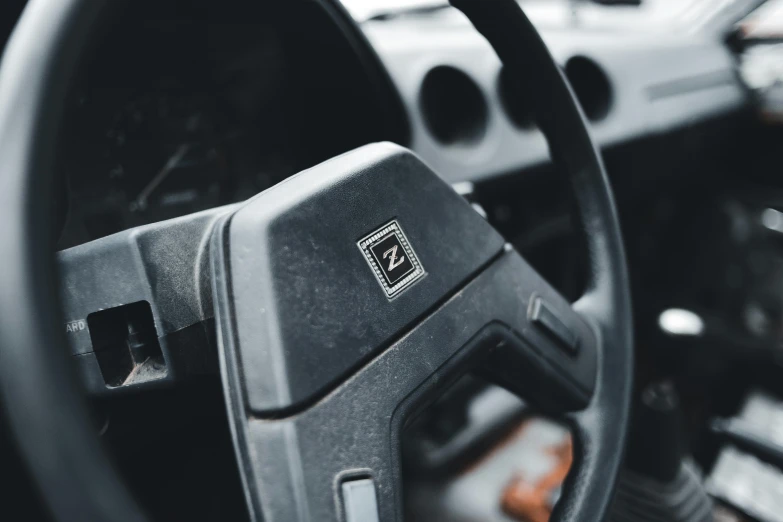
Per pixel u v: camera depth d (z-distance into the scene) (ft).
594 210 2.23
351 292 1.50
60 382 1.06
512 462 3.34
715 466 4.02
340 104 2.98
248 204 1.46
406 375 1.56
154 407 1.85
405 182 1.68
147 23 2.46
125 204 2.75
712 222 5.74
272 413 1.37
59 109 1.19
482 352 1.78
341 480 1.41
